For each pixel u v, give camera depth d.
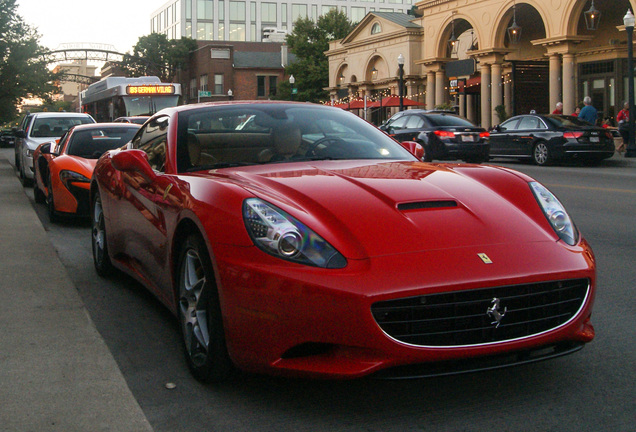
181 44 72.31
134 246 4.41
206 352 3.08
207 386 3.15
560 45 25.12
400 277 2.65
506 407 2.88
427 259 2.74
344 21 56.75
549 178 14.02
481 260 2.78
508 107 30.75
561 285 2.87
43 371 3.23
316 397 3.01
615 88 26.56
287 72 55.91
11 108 34.50
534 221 3.16
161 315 4.42
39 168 10.19
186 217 3.24
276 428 2.71
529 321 2.81
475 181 3.53
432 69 33.12
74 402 2.88
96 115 29.19
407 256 2.75
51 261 5.77
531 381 3.16
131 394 2.96
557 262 2.87
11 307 4.32
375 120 40.94
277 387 3.12
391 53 38.75
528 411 2.83
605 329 3.93
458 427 2.69
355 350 2.65
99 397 2.93
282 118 4.30
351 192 3.20
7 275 5.21
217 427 2.73
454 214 3.07
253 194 3.05
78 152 9.02
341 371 2.63
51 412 2.78
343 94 31.81
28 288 4.80
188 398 3.02
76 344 3.62
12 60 33.09
